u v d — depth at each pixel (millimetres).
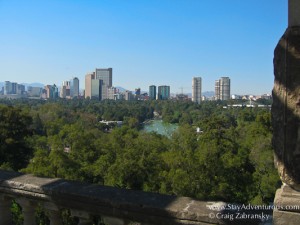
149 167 27719
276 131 2467
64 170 27562
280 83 2428
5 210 3969
